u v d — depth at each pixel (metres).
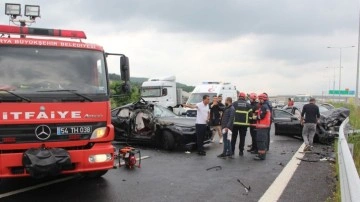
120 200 6.48
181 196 6.75
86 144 6.44
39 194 6.84
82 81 6.66
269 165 9.81
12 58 6.36
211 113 14.48
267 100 10.77
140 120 12.86
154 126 12.48
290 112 17.30
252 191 7.13
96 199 6.53
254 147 11.96
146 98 28.73
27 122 6.03
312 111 13.28
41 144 6.11
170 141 12.16
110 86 7.09
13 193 6.90
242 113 11.25
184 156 11.20
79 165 6.32
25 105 6.05
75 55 6.80
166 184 7.64
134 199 6.54
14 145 5.97
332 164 9.96
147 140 12.69
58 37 7.08
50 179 8.04
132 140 13.09
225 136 10.96
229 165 9.78
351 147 9.81
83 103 6.43
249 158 10.92
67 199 6.52
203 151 11.48
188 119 12.88
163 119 12.55
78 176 8.30
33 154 5.93
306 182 7.88
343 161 5.83
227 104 11.00
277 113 17.03
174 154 11.56
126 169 9.16
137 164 9.79
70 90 6.45
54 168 5.97
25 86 6.24
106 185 7.53
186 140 12.05
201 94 24.42
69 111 6.30
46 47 6.63
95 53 7.00
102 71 6.95
